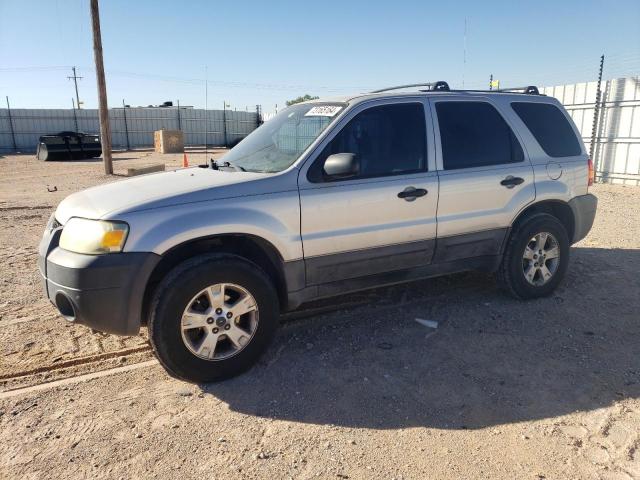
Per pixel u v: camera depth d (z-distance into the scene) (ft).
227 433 10.08
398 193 13.84
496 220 15.58
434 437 9.86
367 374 12.25
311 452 9.46
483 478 8.73
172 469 9.07
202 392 11.59
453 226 14.84
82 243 11.16
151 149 129.39
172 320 11.22
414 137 14.42
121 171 66.54
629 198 38.99
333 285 13.55
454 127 15.15
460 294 17.37
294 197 12.54
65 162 87.86
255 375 12.29
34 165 81.71
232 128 149.07
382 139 13.96
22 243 25.72
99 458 9.37
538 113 16.97
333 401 11.14
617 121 47.57
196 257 11.68
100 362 13.03
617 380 11.84
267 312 12.27
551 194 16.47
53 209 36.29
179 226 11.34
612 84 47.57
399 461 9.19
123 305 11.09
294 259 12.73
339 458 9.29
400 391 11.49
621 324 14.89
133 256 10.99
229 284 11.75
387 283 14.44
